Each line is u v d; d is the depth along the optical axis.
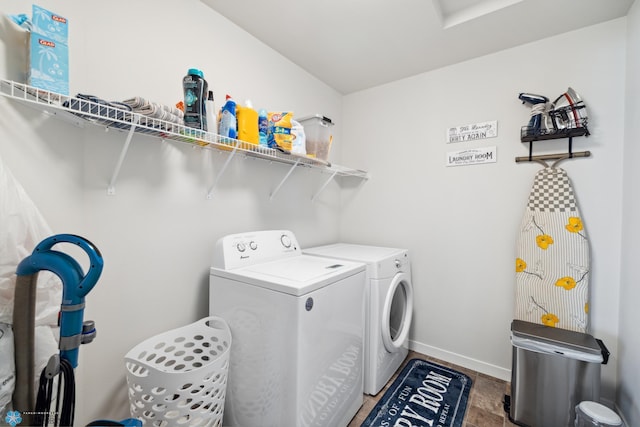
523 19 1.64
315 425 1.24
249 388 1.29
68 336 0.70
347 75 2.36
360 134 2.66
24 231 0.79
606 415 1.22
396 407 1.65
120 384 1.22
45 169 0.95
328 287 1.30
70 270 0.71
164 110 1.04
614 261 1.61
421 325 2.33
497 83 2.00
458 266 2.16
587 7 1.53
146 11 1.27
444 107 2.22
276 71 1.99
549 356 1.48
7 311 0.75
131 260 1.24
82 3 1.06
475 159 2.08
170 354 1.31
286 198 2.10
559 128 1.68
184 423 1.06
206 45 1.53
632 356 1.42
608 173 1.63
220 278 1.40
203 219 1.53
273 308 1.20
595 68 1.67
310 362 1.19
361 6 1.55
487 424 1.54
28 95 0.83
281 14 1.61
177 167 1.41
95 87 1.10
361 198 2.65
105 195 1.15
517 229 1.94
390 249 2.25
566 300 1.69
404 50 1.99
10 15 0.81
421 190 2.33
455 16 1.71
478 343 2.08
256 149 1.49
